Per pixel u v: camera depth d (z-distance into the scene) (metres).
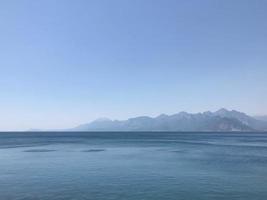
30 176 38.66
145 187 31.75
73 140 163.50
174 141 148.12
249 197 27.55
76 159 59.03
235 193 29.00
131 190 30.33
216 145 109.81
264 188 31.14
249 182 34.22
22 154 70.38
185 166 48.06
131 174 40.25
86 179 36.44
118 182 34.50
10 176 38.81
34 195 28.16
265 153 72.75
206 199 26.88
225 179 36.19
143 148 93.25
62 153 73.31
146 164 50.88
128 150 84.38
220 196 27.94
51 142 137.75
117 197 27.53
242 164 50.25
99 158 60.97
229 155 67.06
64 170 44.00
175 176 38.44
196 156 65.00
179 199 26.88
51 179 36.50
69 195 28.25
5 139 178.38
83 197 27.48
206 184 33.28
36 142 137.50
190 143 126.50
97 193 29.03
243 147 96.94
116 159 58.69
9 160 57.25
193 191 29.81
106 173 41.03
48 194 28.59
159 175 39.31
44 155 67.88
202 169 44.62
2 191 29.84
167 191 29.89
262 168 45.50
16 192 29.41
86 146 104.38
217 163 52.00
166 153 73.19
